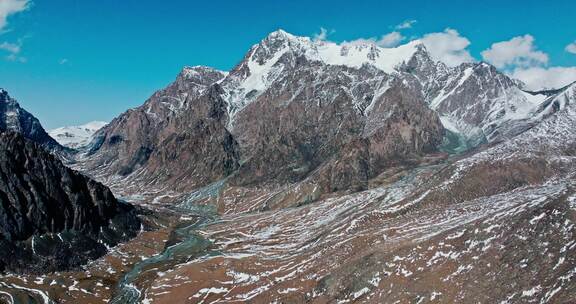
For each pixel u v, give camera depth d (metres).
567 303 106.88
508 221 145.38
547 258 126.00
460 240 148.75
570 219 134.62
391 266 150.25
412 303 133.88
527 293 118.94
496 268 131.62
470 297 126.88
